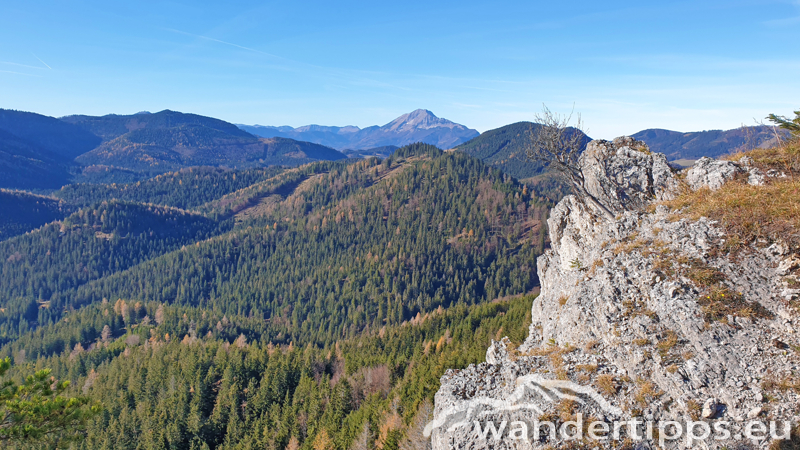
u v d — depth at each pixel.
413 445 44.00
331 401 83.81
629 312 21.17
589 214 33.09
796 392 15.30
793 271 18.44
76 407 20.91
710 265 20.53
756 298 18.53
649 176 30.84
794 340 16.72
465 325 117.81
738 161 25.84
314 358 119.44
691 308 19.19
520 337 73.44
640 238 24.88
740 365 16.78
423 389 63.31
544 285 37.56
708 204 23.28
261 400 93.62
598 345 21.59
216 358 121.19
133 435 90.12
